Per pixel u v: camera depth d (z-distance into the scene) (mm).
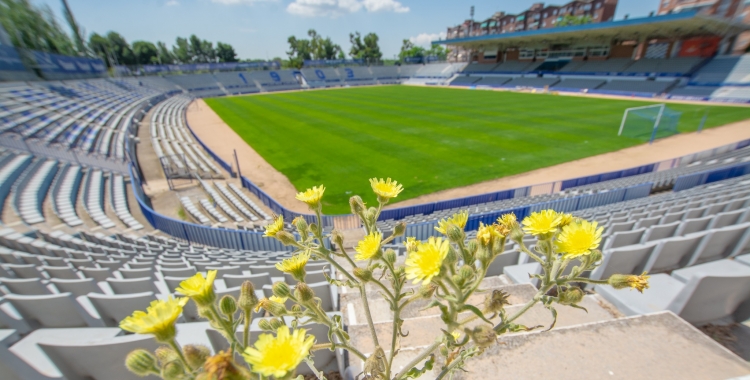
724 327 3248
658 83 41344
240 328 3391
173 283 5062
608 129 24891
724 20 33719
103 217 11664
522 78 57812
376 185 1869
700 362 2404
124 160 18156
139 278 5066
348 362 2990
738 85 34969
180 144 24641
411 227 9453
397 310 1486
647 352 2479
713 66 38469
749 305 3162
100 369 2824
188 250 8906
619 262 4363
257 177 18109
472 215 10344
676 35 41938
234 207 14766
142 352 1140
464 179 16688
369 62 85938
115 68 54594
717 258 5012
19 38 41469
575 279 1388
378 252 1515
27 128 20328
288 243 1751
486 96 46969
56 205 11852
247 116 36188
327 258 1664
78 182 14555
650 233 5605
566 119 28781
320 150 22156
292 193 16094
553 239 1441
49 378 2701
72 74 39375
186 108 43656
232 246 10164
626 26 37938
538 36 49031
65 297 3906
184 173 18438
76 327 4125
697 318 3213
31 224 10062
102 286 5250
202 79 64250
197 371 1152
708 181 13133
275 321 1586
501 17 82375
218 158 19734
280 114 36469
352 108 38906
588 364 2412
